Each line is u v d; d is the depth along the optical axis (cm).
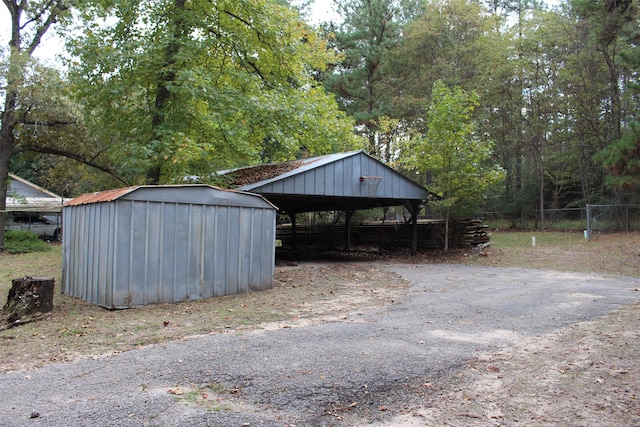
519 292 901
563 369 437
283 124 1434
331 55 1784
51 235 2888
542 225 2764
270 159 1762
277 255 1938
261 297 887
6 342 566
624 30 1619
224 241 915
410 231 2006
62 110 1894
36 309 721
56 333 608
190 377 420
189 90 1219
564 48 2630
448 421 332
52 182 3112
